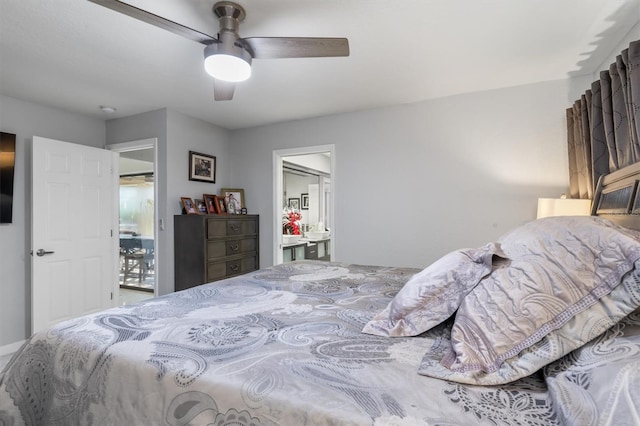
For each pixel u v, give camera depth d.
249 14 1.81
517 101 2.86
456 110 3.09
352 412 0.67
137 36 2.02
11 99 3.00
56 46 2.13
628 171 1.69
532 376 0.81
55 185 3.10
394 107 3.36
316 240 5.90
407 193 3.31
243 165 4.22
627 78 1.80
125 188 5.54
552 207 2.38
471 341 0.87
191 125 3.71
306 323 1.20
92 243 3.42
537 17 1.86
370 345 1.00
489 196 2.97
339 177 3.63
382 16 1.84
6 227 2.93
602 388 0.62
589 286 0.79
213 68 1.79
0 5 1.71
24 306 3.04
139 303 1.47
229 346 1.00
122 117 3.66
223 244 3.59
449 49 2.22
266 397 0.74
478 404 0.69
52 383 1.02
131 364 0.92
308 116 3.72
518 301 0.85
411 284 1.20
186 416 0.80
